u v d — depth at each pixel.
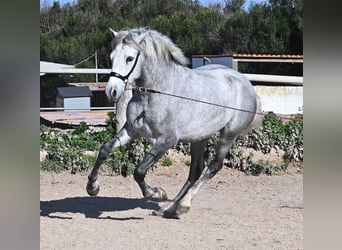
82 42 36.28
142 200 9.63
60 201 9.35
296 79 19.61
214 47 36.28
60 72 20.83
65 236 6.95
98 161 7.71
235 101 8.63
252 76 19.17
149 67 7.46
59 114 21.42
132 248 6.44
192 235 7.14
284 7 34.53
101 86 29.81
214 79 8.44
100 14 41.66
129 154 11.89
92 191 7.91
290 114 19.48
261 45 34.31
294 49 33.81
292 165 12.97
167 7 43.75
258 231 7.41
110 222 7.84
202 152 8.65
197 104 7.95
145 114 7.57
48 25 40.69
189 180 8.63
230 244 6.69
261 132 13.12
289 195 10.38
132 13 43.59
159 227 7.58
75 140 12.31
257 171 12.38
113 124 12.84
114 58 7.32
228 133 8.70
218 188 10.97
